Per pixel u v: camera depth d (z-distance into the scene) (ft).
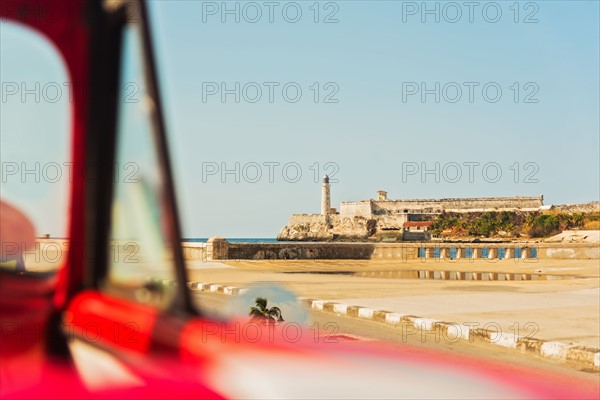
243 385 2.40
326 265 91.09
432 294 46.57
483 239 456.86
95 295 4.17
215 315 3.48
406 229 473.67
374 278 65.62
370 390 2.29
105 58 4.00
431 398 2.23
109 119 4.14
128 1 3.64
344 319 34.22
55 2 3.87
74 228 4.31
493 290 50.75
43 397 2.62
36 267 4.26
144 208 3.70
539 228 444.96
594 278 68.64
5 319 3.97
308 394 2.22
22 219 4.09
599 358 22.08
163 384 2.60
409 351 3.12
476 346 26.40
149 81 3.49
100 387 2.74
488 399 2.30
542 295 46.29
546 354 24.35
